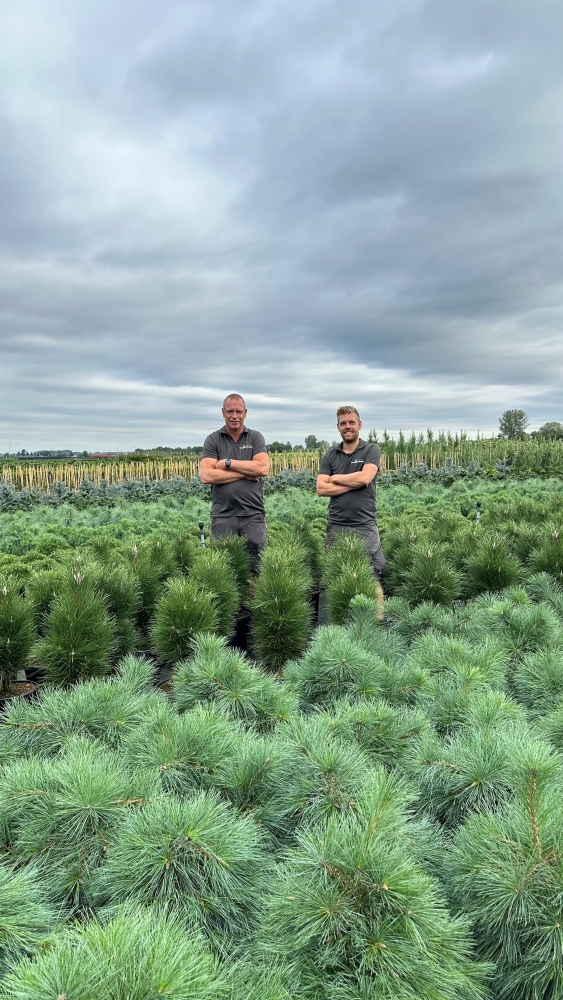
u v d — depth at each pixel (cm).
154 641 396
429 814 174
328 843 121
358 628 347
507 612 329
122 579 440
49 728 220
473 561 488
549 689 266
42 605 434
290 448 3647
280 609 407
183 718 204
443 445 3600
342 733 204
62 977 89
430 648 299
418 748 192
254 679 251
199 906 130
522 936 126
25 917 122
